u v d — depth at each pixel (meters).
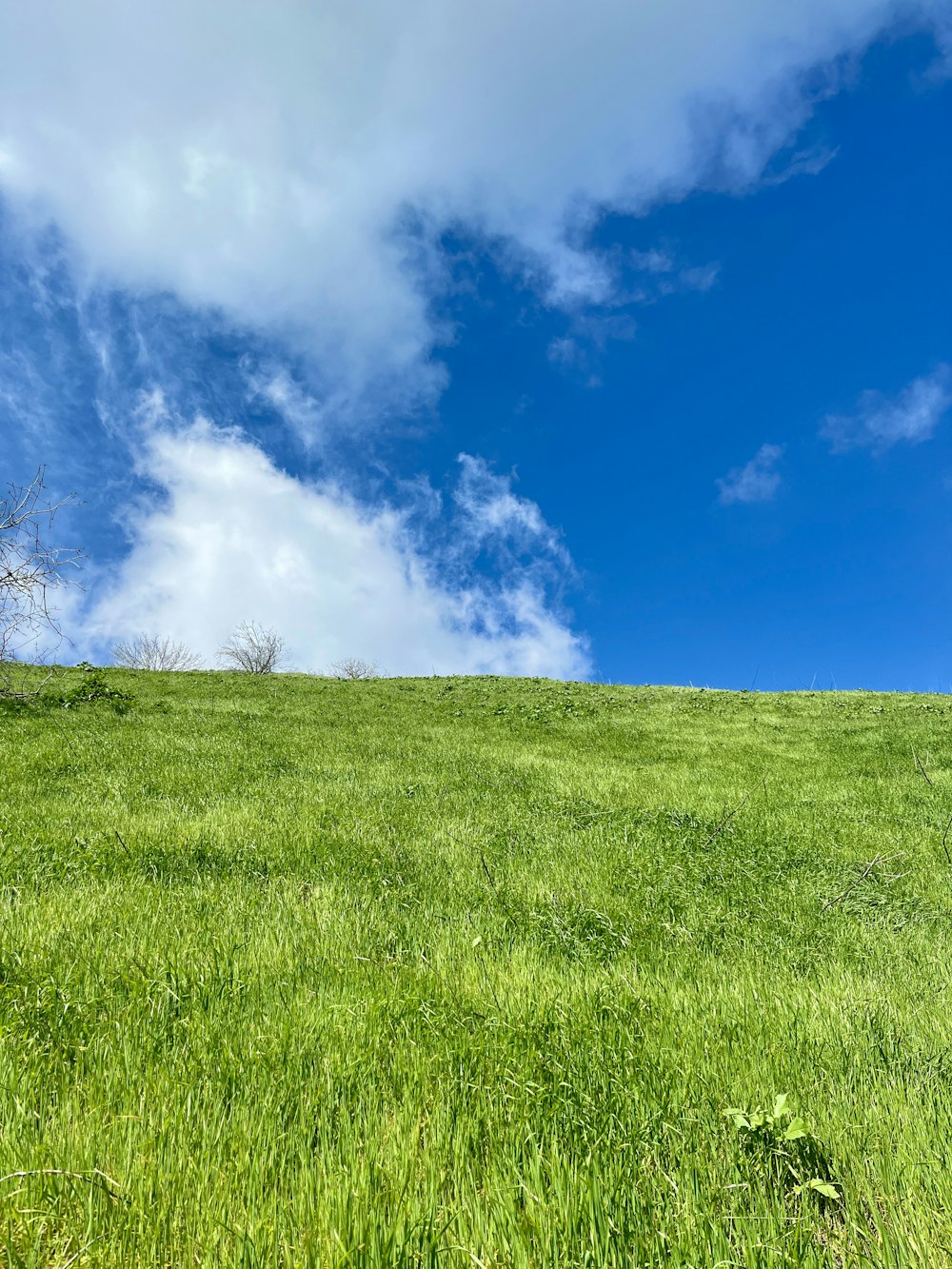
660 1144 2.84
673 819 9.88
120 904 5.58
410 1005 3.99
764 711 26.31
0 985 3.85
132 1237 2.23
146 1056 3.36
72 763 11.53
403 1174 2.57
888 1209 2.46
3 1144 2.57
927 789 12.56
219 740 15.04
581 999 4.23
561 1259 2.25
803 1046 3.76
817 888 7.48
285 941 5.02
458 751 15.66
